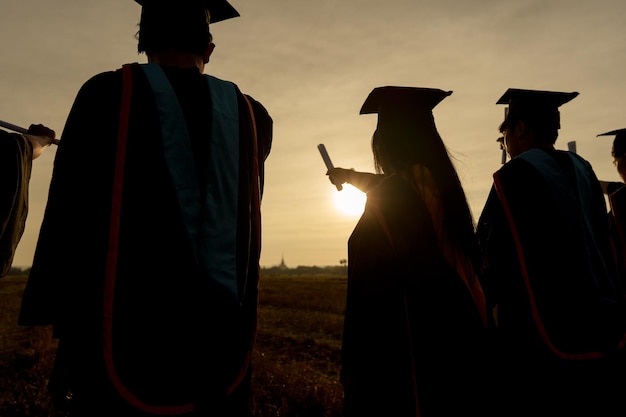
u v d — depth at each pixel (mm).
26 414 5059
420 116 1958
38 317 1168
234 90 1486
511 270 2258
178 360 1177
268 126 1655
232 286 1269
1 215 1646
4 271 1726
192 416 1188
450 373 1623
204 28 1510
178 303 1187
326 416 5188
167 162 1242
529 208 2250
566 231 2211
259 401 5664
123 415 1150
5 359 8195
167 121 1274
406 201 1771
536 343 2184
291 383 6137
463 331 1669
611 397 2113
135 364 1153
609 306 2170
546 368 2154
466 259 1766
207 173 1288
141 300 1165
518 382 2199
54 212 1195
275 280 78188
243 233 1343
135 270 1169
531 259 2203
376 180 2184
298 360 9789
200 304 1208
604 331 2125
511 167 2363
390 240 1721
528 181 2289
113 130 1237
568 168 2363
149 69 1336
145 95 1279
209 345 1212
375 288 1720
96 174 1221
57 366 1206
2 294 35812
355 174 2270
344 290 41031
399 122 1929
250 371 1379
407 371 1667
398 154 1872
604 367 2119
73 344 1166
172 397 1171
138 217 1193
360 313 1745
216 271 1245
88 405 1161
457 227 1776
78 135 1237
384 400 1672
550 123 2516
